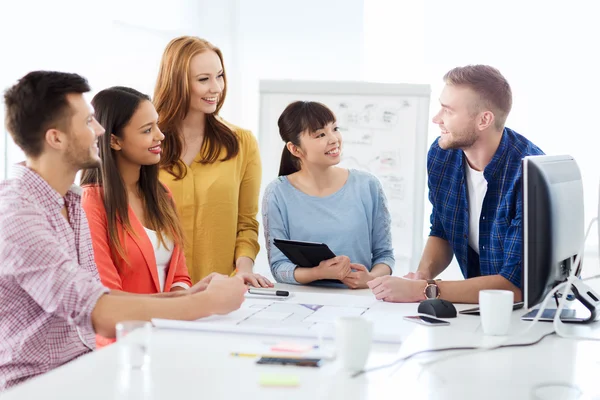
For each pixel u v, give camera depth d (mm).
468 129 2172
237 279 1718
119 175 2086
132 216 2113
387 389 1178
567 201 1774
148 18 4078
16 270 1568
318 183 2469
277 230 2432
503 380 1242
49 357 1684
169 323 1580
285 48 4363
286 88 3512
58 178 1720
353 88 3498
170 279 2205
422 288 1967
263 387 1179
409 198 3492
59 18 3559
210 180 2588
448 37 4172
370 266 2463
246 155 2699
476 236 2354
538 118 4070
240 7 4379
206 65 2551
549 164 1743
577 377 1267
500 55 4105
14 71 3344
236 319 1688
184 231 2557
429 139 4230
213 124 2643
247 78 4406
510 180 2168
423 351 1426
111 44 3857
